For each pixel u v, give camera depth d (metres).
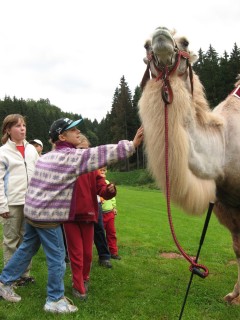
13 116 4.81
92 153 3.88
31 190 4.12
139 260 6.65
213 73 50.66
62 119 4.28
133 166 59.00
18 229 4.79
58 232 4.11
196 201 3.75
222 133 4.14
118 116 64.31
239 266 4.65
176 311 4.34
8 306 4.17
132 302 4.58
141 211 15.27
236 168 4.18
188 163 3.73
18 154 4.78
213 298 4.84
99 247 6.00
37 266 5.85
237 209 4.52
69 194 4.03
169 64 3.51
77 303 4.41
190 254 7.65
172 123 3.49
